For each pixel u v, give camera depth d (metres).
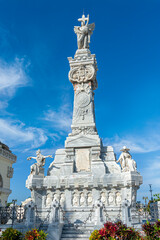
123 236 12.09
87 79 26.12
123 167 21.47
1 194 27.97
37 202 21.59
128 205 16.75
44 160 23.20
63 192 21.72
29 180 21.91
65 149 23.55
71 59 27.16
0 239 12.59
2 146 29.31
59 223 16.62
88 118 24.95
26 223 16.47
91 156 22.84
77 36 28.80
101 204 16.73
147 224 12.74
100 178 21.22
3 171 28.64
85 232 17.08
